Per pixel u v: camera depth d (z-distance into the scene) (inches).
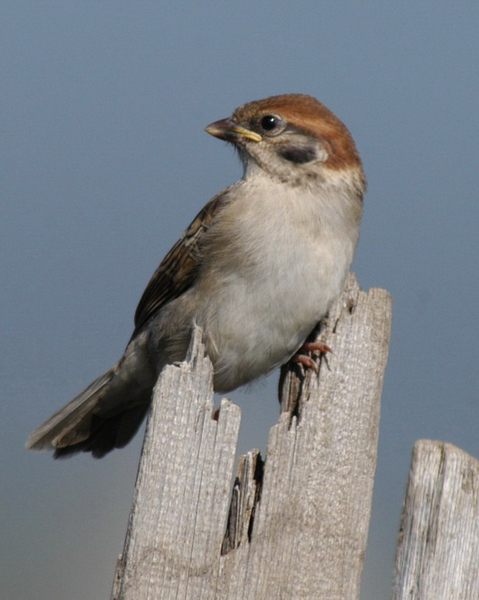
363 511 270.5
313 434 268.2
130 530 246.1
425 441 259.1
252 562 253.8
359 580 266.5
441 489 254.2
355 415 276.4
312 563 260.5
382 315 285.9
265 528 256.2
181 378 253.0
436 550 252.2
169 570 246.2
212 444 251.8
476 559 253.1
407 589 253.0
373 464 275.6
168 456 250.1
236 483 259.0
